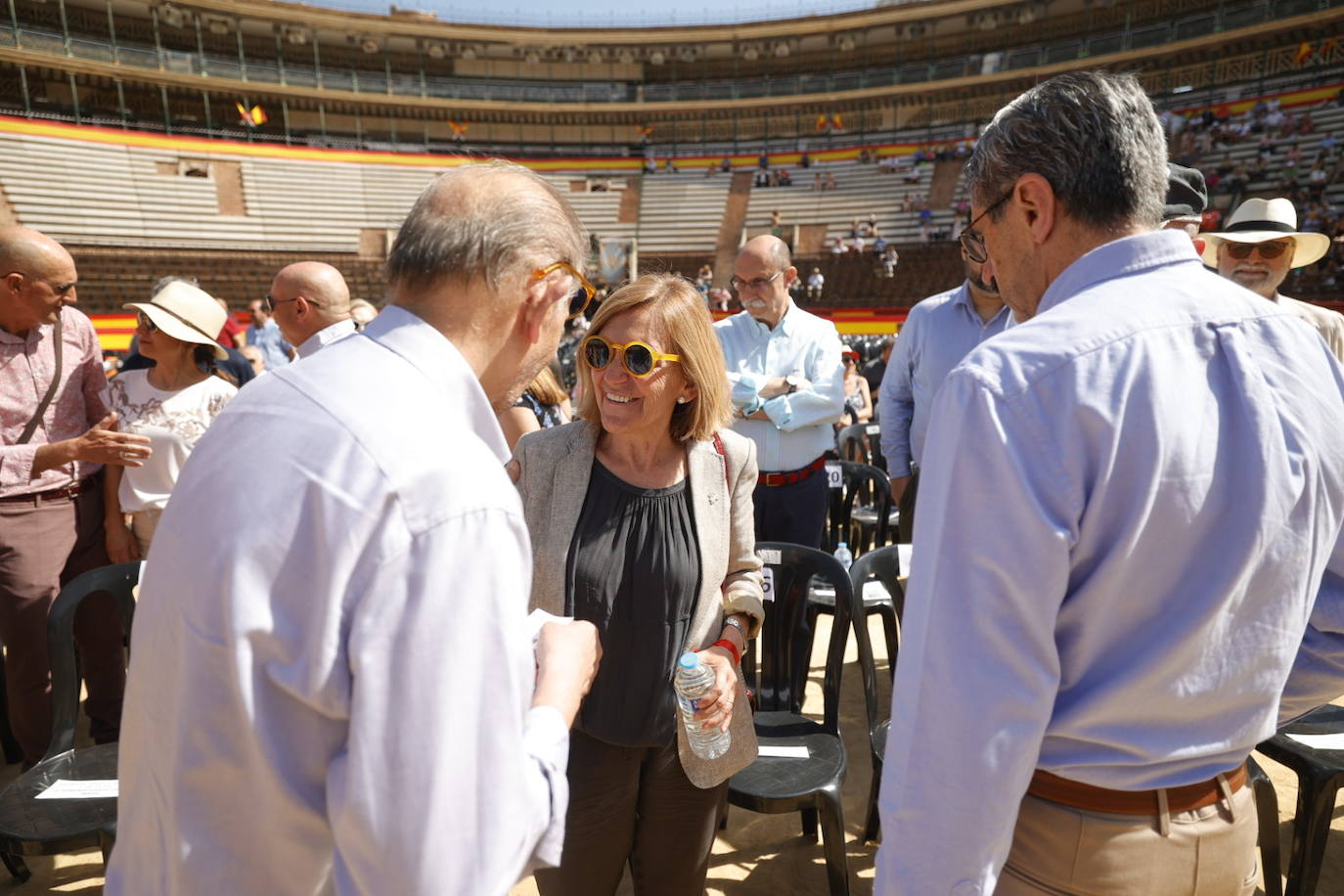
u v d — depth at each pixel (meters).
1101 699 1.10
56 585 3.21
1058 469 1.03
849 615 2.68
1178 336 1.08
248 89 31.34
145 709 0.97
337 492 0.87
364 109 35.44
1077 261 1.18
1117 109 1.14
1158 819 1.15
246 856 0.93
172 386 3.55
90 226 26.88
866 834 2.94
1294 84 25.66
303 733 0.89
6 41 26.50
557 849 1.00
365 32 34.66
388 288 1.09
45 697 3.20
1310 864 2.36
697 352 1.84
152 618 0.96
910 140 34.12
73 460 2.94
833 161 35.00
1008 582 1.04
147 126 28.59
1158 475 1.03
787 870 2.83
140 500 3.43
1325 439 1.13
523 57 37.81
